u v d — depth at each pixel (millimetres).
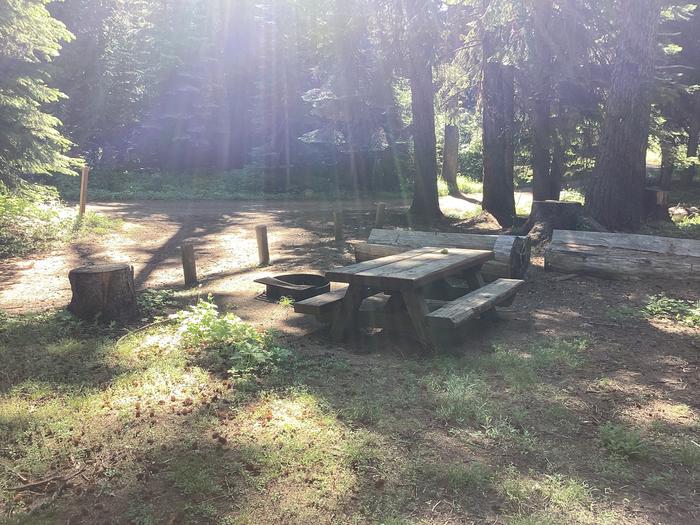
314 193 24906
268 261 9898
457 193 26312
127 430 3541
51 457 3223
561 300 7375
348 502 2852
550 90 13984
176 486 2967
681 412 4031
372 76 18484
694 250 8164
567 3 12516
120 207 18359
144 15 28031
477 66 16562
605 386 4488
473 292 5949
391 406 3994
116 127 27594
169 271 9344
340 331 5566
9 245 10578
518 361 4941
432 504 2855
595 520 2760
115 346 5156
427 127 16469
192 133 27922
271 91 27359
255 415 3766
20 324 5750
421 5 14500
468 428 3697
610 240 8750
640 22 10812
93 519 2717
